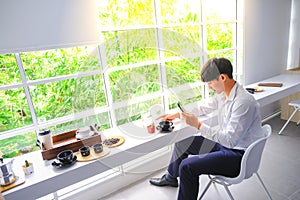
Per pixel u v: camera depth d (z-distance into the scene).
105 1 1.57
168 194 1.65
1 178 1.04
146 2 1.77
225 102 1.16
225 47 2.35
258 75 2.56
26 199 1.02
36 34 1.25
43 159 1.22
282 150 2.04
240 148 1.22
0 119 1.43
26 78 1.45
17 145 1.49
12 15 1.17
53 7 1.27
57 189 1.09
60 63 1.55
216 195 1.57
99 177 1.70
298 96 2.44
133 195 1.68
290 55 2.85
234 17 2.31
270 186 1.59
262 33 2.46
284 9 2.58
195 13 2.05
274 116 2.82
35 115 1.52
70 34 1.35
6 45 1.17
